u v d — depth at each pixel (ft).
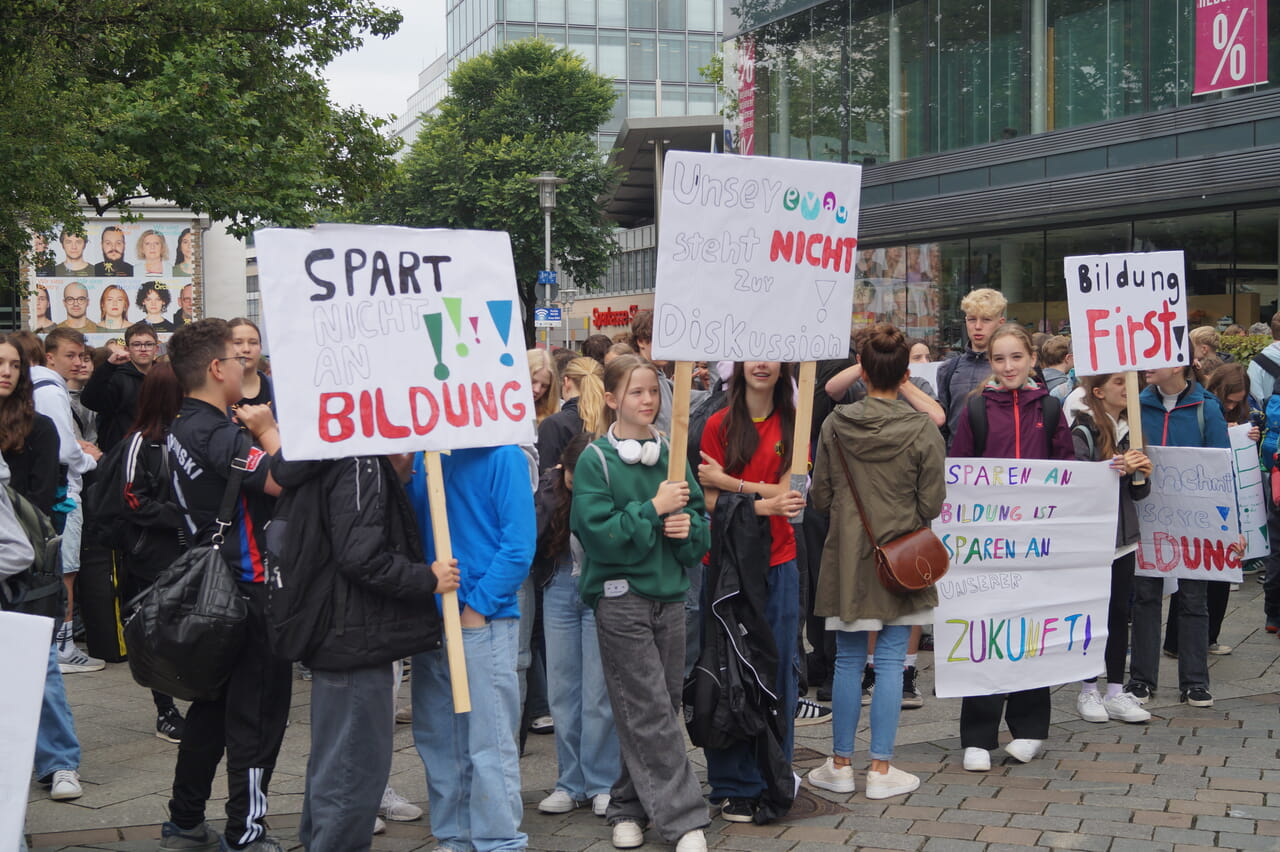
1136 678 22.22
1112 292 20.83
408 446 13.82
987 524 19.29
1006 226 73.97
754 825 16.46
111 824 16.99
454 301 14.37
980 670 18.97
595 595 15.67
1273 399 28.71
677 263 15.28
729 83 95.86
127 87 64.80
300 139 72.74
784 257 15.94
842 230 16.38
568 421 19.76
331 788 13.82
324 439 13.37
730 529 16.06
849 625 17.33
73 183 52.70
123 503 16.78
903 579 16.83
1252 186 56.80
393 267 13.98
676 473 15.21
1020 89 70.49
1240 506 26.48
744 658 15.89
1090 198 65.21
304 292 13.46
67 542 26.14
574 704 17.56
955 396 24.71
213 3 65.62
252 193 65.21
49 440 20.30
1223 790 17.40
